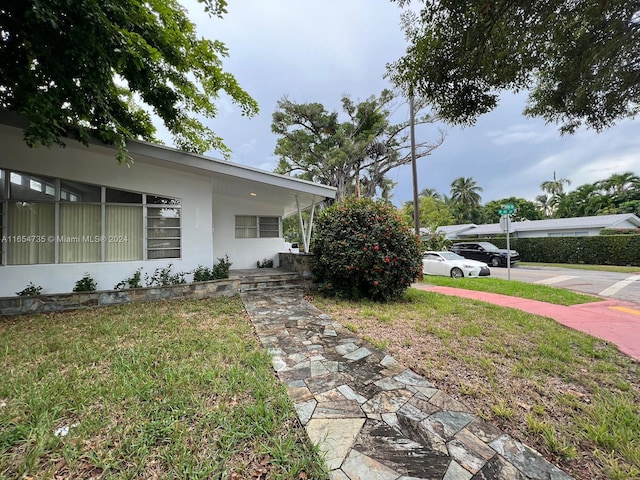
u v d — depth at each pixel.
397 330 4.12
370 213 6.35
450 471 1.59
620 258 13.93
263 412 2.08
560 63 3.27
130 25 4.04
